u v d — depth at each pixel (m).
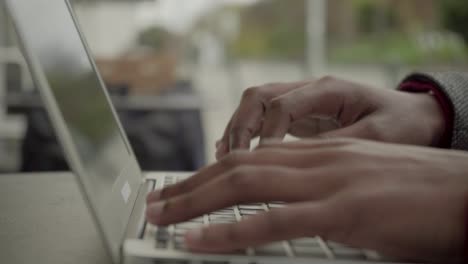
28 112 1.79
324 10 4.46
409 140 0.58
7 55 2.83
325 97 0.59
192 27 4.44
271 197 0.36
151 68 3.00
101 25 4.16
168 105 1.80
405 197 0.34
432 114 0.62
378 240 0.34
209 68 4.43
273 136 0.53
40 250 0.41
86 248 0.42
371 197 0.34
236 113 0.62
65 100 0.36
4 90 2.74
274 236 0.32
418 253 0.34
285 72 4.56
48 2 0.42
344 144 0.41
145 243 0.34
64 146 0.31
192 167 1.77
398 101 0.63
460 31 4.07
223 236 0.32
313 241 0.36
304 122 0.65
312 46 4.50
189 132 1.80
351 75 4.38
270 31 4.54
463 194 0.35
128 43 4.25
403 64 4.21
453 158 0.40
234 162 0.39
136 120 1.76
